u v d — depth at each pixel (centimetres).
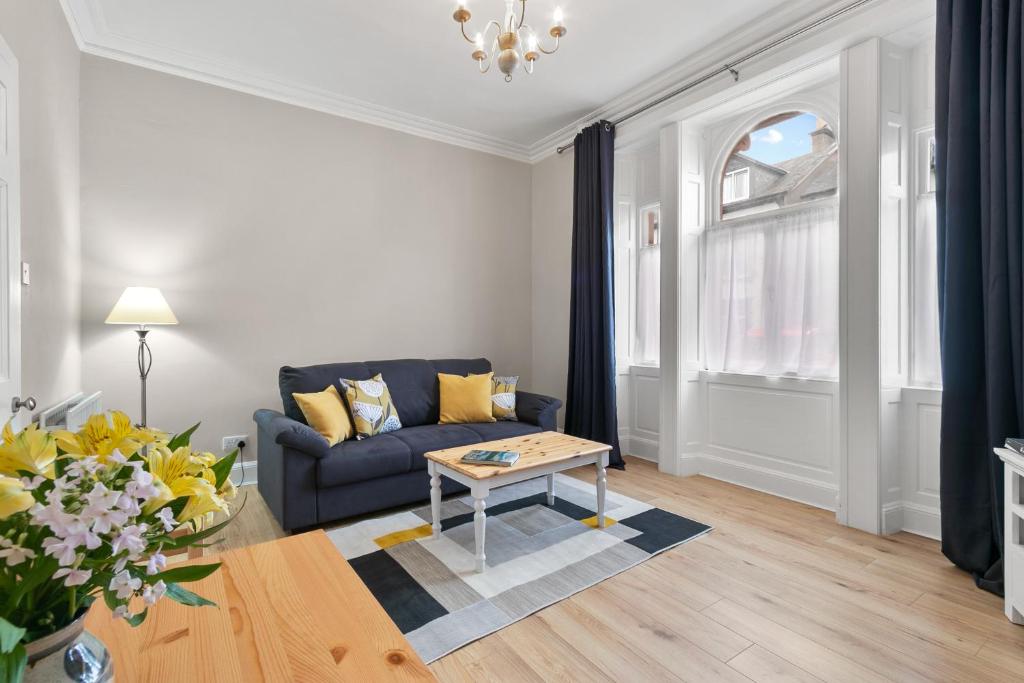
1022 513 178
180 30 297
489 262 476
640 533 264
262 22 290
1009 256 204
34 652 55
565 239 466
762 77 305
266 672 75
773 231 334
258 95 357
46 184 236
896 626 183
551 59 333
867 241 264
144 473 57
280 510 267
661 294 380
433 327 440
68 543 49
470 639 175
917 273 269
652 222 429
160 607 92
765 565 229
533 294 507
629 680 155
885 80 261
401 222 422
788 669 160
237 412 348
